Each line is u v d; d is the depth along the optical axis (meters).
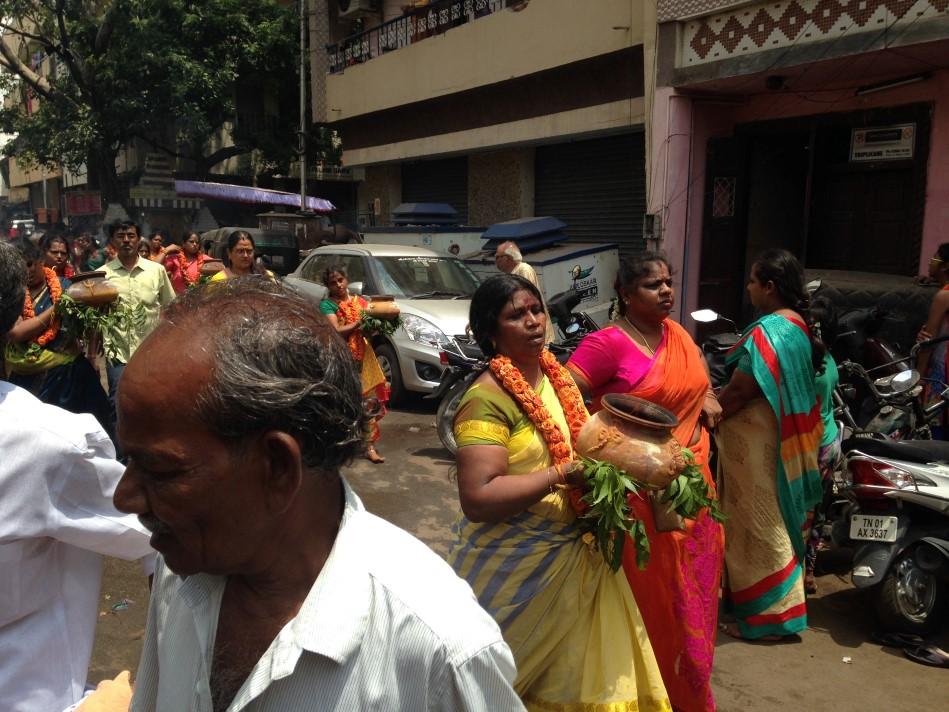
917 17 6.83
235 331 0.97
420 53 14.22
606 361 2.81
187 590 1.15
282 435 0.95
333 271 6.10
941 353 5.17
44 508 1.51
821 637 3.71
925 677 3.36
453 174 15.62
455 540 2.33
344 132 17.86
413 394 7.95
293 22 20.94
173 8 19.16
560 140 12.59
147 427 0.95
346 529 1.06
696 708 2.64
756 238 9.98
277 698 0.98
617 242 12.10
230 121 23.61
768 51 8.01
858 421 5.03
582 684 2.10
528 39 11.76
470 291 8.73
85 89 19.59
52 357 4.68
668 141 9.20
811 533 4.16
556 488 2.12
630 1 10.05
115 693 1.57
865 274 8.16
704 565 2.67
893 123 8.23
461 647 1.00
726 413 3.62
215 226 24.11
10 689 1.55
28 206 45.00
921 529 3.59
